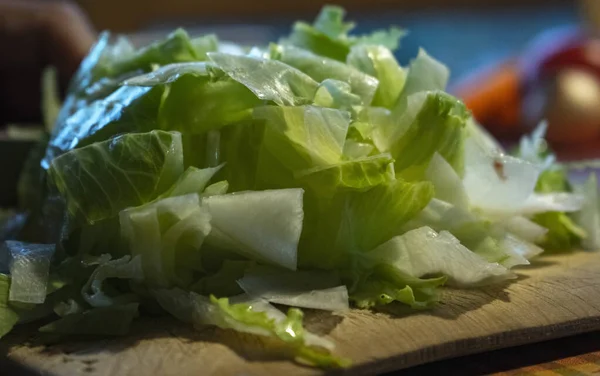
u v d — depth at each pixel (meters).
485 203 0.44
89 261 0.38
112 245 0.39
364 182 0.38
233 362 0.34
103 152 0.38
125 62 0.44
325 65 0.42
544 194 0.48
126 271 0.37
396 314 0.37
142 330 0.36
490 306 0.38
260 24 1.11
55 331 0.36
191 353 0.34
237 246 0.38
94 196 0.38
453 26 1.11
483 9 1.11
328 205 0.39
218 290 0.38
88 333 0.36
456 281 0.40
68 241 0.40
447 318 0.37
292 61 0.43
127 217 0.37
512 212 0.44
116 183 0.38
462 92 0.93
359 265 0.39
